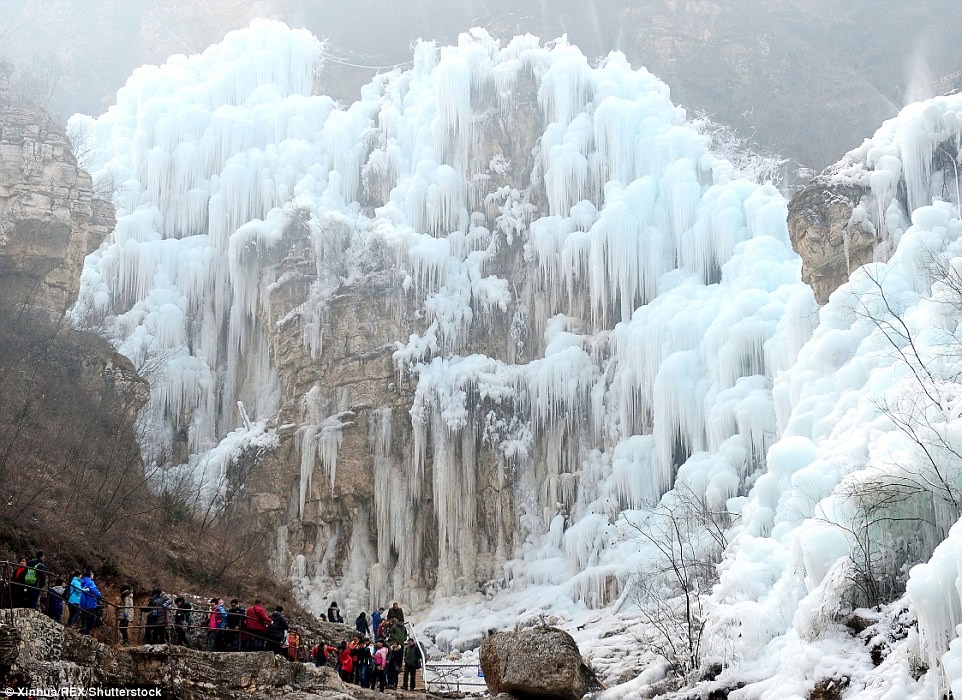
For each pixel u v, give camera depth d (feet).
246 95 211.61
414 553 163.84
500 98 191.31
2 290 120.98
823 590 79.36
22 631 59.31
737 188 172.86
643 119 186.09
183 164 196.54
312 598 161.07
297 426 169.68
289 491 167.63
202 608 85.56
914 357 95.66
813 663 74.33
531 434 165.17
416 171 188.44
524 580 155.02
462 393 165.68
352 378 169.68
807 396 113.39
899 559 78.79
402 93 207.31
